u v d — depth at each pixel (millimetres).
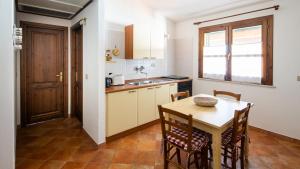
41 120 3848
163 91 3908
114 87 3203
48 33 3773
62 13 3500
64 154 2611
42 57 3738
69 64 4090
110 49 3588
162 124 2080
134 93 3318
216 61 4125
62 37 3957
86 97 3238
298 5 2855
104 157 2551
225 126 1869
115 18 3598
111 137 3020
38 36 3658
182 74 4953
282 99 3115
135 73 4141
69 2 2898
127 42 3674
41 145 2867
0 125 1578
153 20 4305
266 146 2863
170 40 4902
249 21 3480
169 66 4984
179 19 4730
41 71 3748
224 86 3977
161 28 4125
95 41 2795
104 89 2838
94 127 2936
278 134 3182
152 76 4547
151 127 3664
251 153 2652
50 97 3932
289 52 2992
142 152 2695
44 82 3809
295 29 2906
